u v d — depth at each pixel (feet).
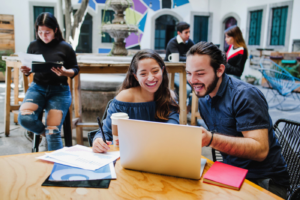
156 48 39.11
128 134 3.59
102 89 12.65
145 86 4.86
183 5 38.11
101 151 4.31
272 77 20.36
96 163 3.89
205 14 39.32
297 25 29.60
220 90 4.61
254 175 4.74
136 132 3.53
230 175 3.49
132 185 3.32
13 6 31.73
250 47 35.76
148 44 37.35
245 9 35.81
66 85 8.22
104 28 13.03
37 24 7.55
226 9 39.17
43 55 7.92
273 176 4.70
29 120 7.49
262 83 29.63
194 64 4.22
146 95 5.26
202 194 3.12
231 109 4.53
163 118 5.30
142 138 3.53
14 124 13.82
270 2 32.32
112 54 13.66
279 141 5.25
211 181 3.37
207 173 3.54
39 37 7.89
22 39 32.65
